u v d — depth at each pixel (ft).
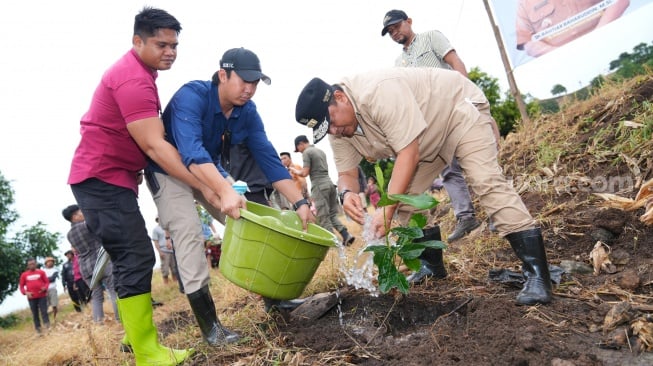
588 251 10.89
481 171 8.85
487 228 13.99
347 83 8.77
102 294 18.60
